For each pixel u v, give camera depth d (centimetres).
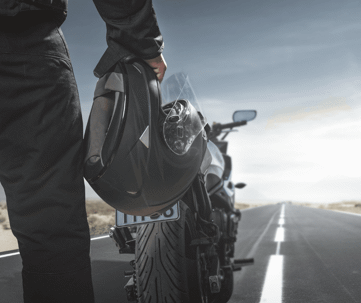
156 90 133
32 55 108
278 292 365
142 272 179
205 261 212
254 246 737
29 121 108
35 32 110
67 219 113
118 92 125
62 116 112
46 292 113
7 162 109
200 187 209
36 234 111
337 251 648
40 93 108
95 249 600
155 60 133
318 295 353
